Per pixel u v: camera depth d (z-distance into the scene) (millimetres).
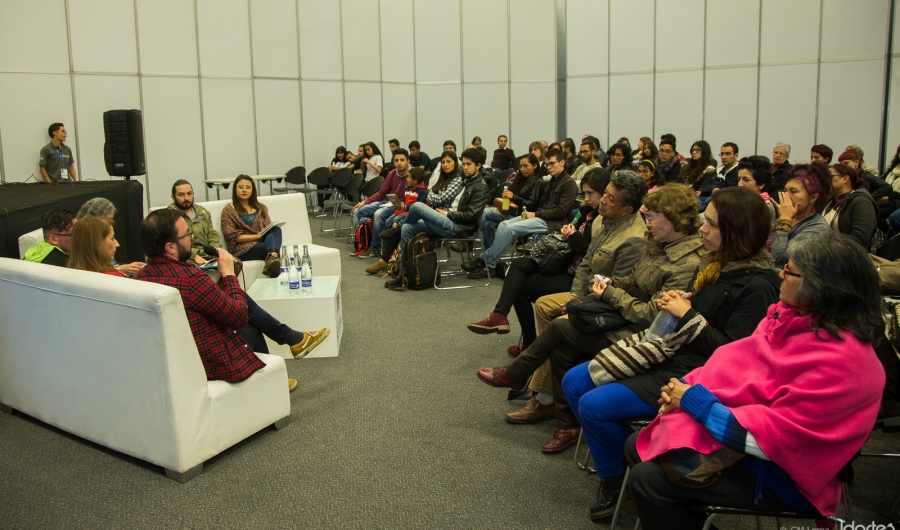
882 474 2422
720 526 2143
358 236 7281
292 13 10570
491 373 3277
